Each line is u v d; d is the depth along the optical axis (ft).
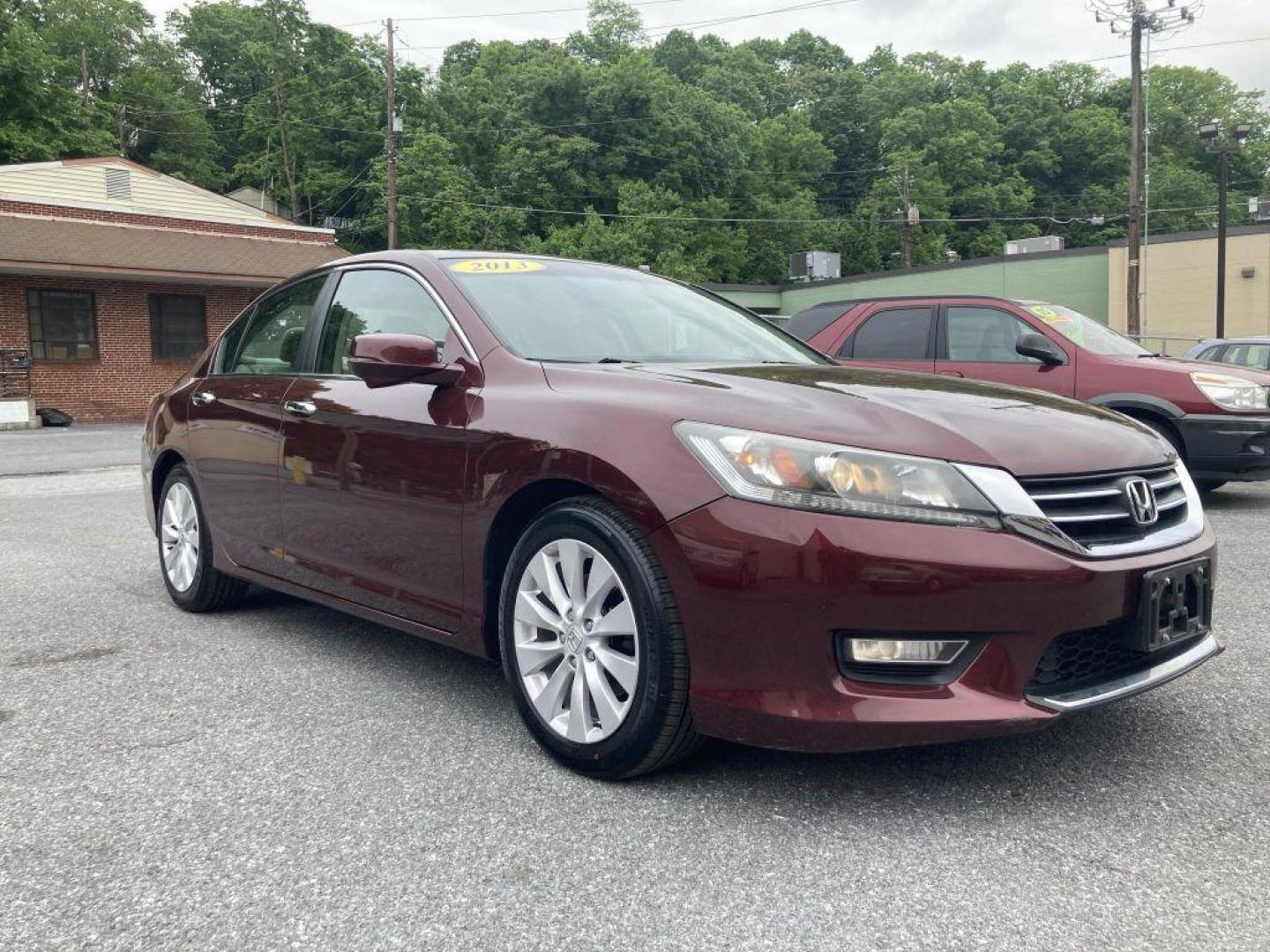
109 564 19.61
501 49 302.04
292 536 12.87
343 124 230.89
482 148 244.83
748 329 13.37
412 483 10.77
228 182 234.58
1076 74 312.91
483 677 12.24
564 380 9.95
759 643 7.98
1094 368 25.04
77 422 74.54
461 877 7.36
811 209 273.33
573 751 9.11
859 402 8.86
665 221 231.09
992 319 26.71
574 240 222.28
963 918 6.75
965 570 7.72
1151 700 11.03
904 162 272.31
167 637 14.12
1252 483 30.63
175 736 10.25
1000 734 7.91
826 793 8.73
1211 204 267.18
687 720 8.49
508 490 9.66
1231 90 299.58
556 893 7.13
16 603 16.29
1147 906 6.86
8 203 75.66
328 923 6.77
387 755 9.70
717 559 8.07
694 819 8.26
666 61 337.31
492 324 11.03
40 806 8.63
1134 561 8.34
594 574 8.97
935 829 8.04
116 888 7.24
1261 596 15.92
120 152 203.41
